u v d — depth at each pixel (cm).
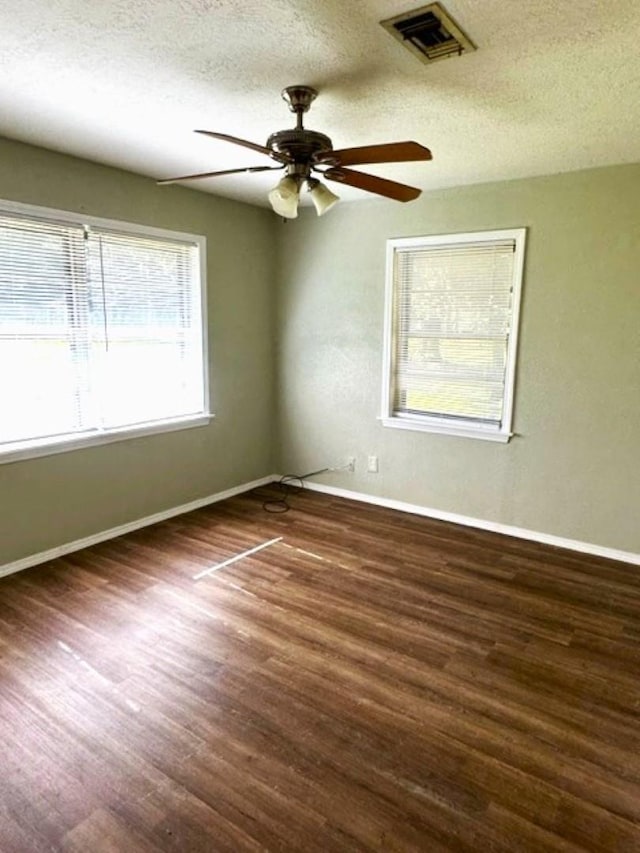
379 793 169
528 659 239
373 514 420
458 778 175
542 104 229
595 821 161
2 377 298
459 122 251
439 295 390
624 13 162
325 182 363
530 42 179
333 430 459
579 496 352
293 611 275
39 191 300
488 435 378
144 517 388
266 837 154
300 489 480
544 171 328
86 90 223
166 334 389
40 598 283
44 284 311
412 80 209
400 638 253
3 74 208
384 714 203
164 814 160
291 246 456
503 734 195
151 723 197
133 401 372
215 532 378
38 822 157
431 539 371
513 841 154
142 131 272
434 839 154
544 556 346
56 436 328
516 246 351
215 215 410
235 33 178
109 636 250
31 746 185
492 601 288
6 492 305
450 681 223
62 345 325
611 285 323
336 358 446
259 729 195
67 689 214
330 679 223
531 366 356
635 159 304
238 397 455
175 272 389
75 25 174
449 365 395
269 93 225
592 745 190
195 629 257
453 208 371
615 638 256
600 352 332
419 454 414
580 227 328
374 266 413
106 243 341
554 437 355
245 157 316
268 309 471
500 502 383
